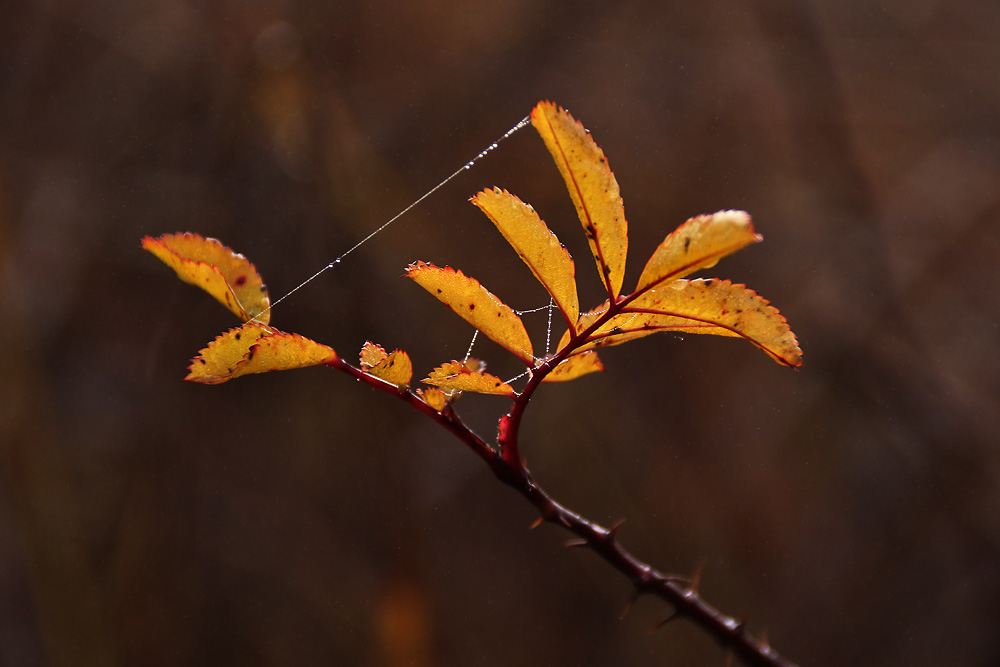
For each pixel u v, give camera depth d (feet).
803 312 3.76
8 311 3.03
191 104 3.43
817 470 3.63
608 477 3.67
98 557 3.26
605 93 3.74
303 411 3.58
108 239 3.44
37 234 3.41
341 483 3.52
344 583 3.38
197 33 3.40
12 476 2.95
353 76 3.48
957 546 3.38
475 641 3.36
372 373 1.18
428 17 3.55
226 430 3.56
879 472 3.59
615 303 1.17
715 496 3.62
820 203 3.80
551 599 3.50
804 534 3.55
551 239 1.18
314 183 3.36
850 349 3.66
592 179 1.16
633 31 3.78
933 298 3.69
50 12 3.45
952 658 3.19
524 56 3.69
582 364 1.19
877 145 3.86
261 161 3.37
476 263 3.48
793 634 3.36
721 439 3.71
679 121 3.77
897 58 3.85
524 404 1.19
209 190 3.38
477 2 3.62
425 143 3.52
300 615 3.35
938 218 3.75
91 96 3.48
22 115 3.45
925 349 3.59
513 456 1.20
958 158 3.78
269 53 3.33
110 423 3.44
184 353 3.52
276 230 3.34
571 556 3.58
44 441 3.04
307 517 3.49
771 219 3.81
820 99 3.72
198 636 3.29
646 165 3.75
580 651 3.39
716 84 3.78
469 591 3.44
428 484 3.52
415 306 3.43
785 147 3.77
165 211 3.40
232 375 1.17
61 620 2.94
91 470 3.35
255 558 3.43
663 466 3.68
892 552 3.46
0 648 3.22
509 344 1.19
